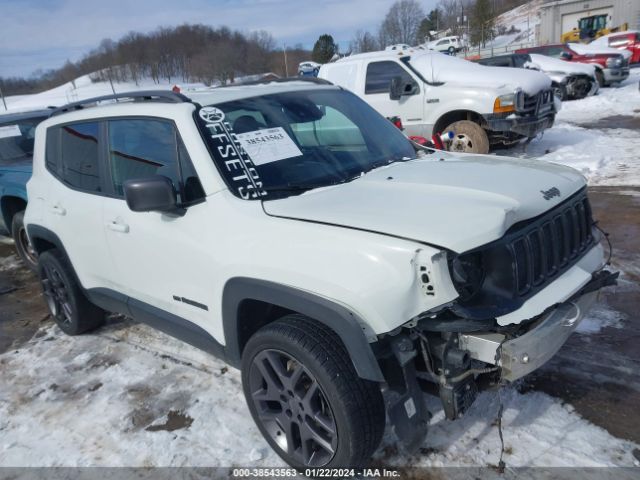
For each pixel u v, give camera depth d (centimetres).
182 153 303
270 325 262
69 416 346
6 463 308
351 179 309
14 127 670
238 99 333
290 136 325
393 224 234
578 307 257
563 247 272
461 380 234
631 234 550
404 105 943
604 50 1848
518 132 868
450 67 925
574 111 1452
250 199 280
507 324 225
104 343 440
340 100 389
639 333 368
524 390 319
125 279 359
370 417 242
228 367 384
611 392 311
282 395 267
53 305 465
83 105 407
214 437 311
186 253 298
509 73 902
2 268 671
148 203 275
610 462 262
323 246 238
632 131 1086
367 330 227
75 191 388
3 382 396
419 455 278
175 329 332
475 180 281
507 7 9375
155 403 349
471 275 232
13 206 622
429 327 226
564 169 316
